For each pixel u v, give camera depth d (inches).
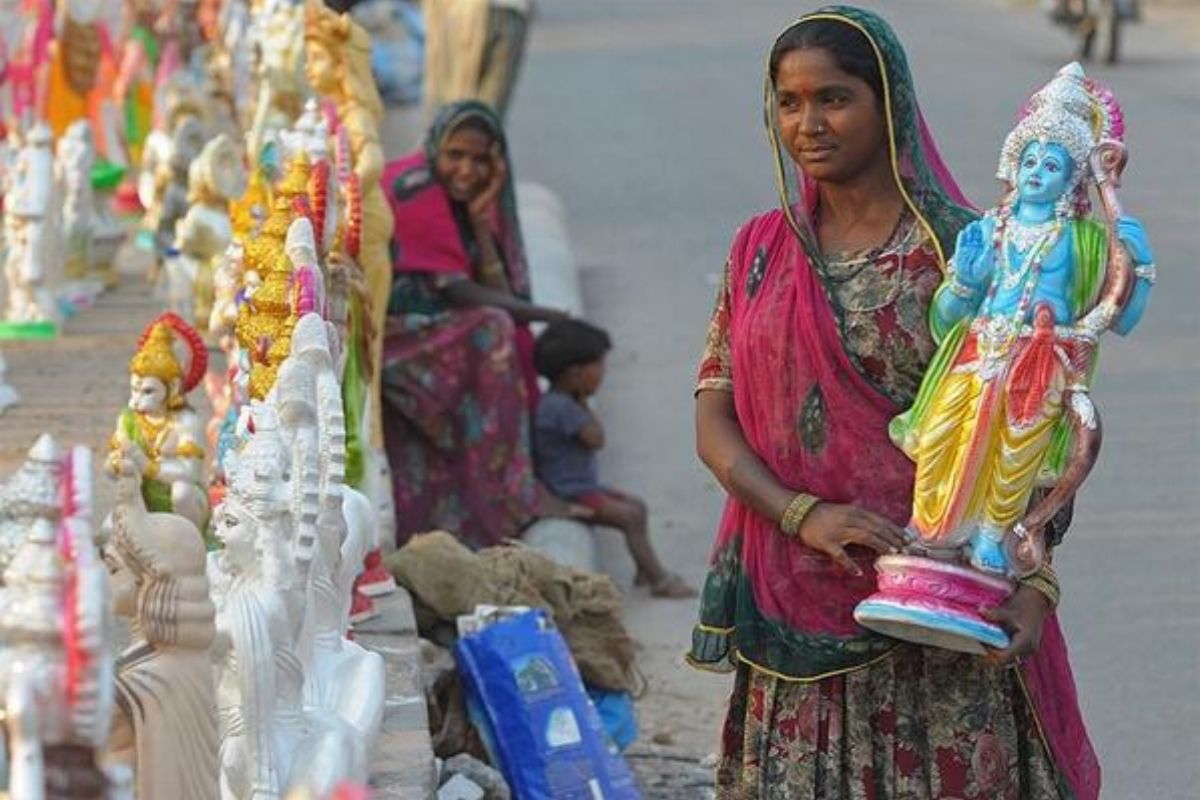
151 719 250.7
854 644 287.9
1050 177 281.9
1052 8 1601.9
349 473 439.8
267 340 350.6
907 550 282.7
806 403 288.8
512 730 414.0
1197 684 514.9
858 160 286.0
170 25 792.3
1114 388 783.7
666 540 653.9
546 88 1549.0
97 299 681.0
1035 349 279.1
